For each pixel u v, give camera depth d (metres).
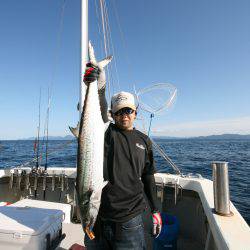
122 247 2.01
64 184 4.44
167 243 3.30
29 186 4.36
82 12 3.98
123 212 2.03
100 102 2.32
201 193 3.30
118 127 2.27
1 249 2.46
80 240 3.37
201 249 3.61
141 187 2.16
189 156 26.95
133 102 2.24
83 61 3.89
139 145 2.19
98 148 2.09
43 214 2.80
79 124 2.14
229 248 1.80
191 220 3.94
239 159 24.47
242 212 7.55
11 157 21.95
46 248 2.57
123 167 2.09
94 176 2.03
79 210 2.02
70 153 25.56
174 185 3.87
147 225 3.94
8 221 2.61
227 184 2.39
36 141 4.70
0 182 4.53
